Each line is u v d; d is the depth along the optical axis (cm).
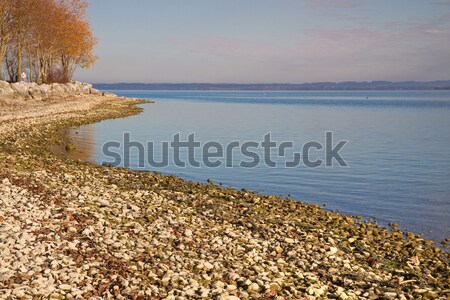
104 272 1134
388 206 2312
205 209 1969
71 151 3559
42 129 4488
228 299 1072
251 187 2672
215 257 1365
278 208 2128
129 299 1028
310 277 1288
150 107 10469
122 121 6512
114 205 1789
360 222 2041
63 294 1004
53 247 1222
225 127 6259
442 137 5378
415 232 1927
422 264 1541
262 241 1581
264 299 1115
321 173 3122
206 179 2869
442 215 2164
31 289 993
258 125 6694
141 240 1412
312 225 1867
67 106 7275
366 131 6038
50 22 8744
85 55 10838
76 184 2134
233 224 1786
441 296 1265
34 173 2231
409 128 6538
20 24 7606
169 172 3066
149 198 2045
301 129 6184
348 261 1475
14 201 1577
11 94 7106
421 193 2583
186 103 13700
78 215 1535
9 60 9288
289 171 3178
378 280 1334
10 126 4416
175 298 1058
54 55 10162
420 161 3656
